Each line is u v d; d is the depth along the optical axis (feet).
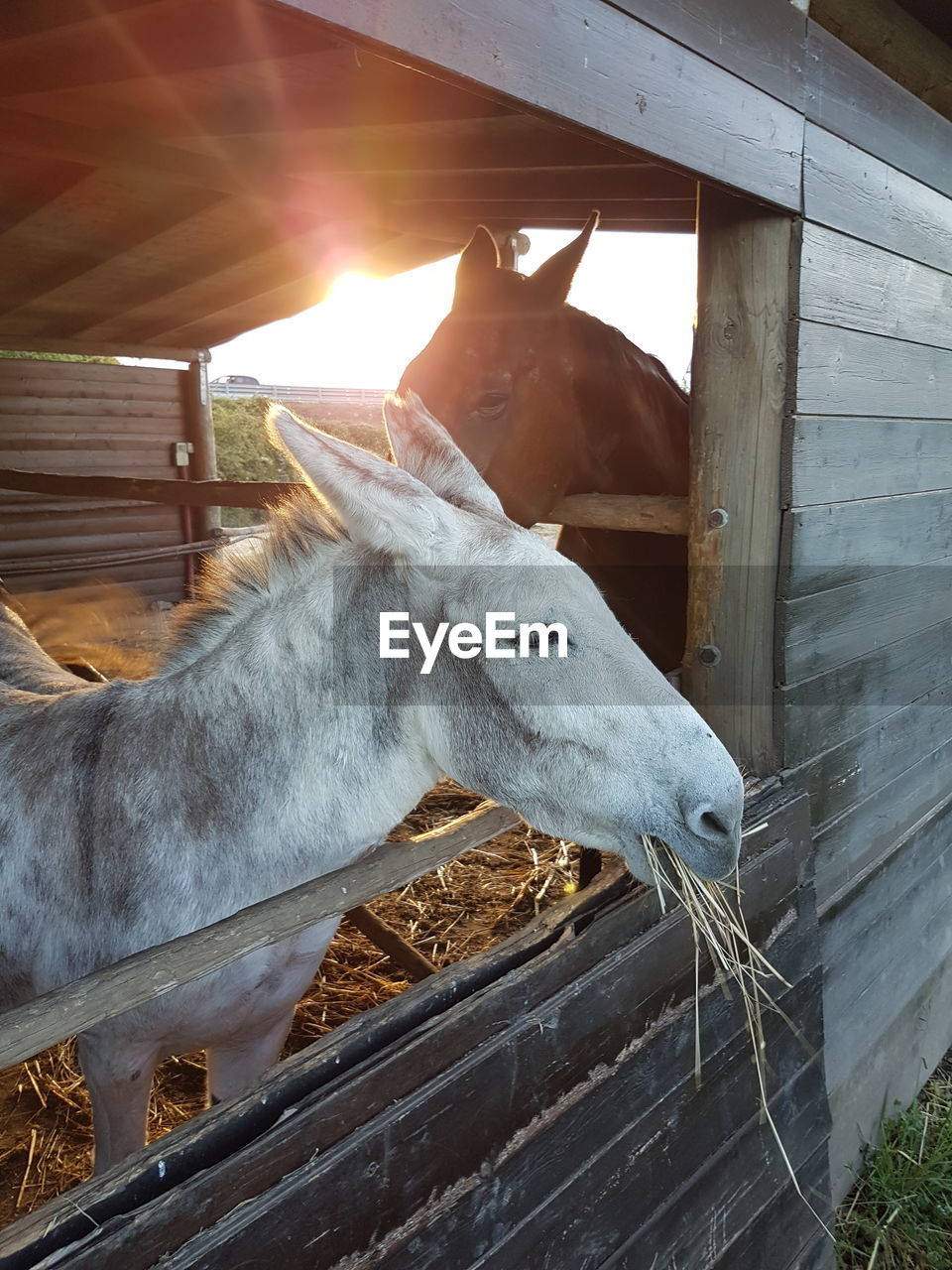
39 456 21.62
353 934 10.79
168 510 24.18
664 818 4.58
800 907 6.93
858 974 8.73
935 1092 10.62
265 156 11.07
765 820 6.39
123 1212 3.33
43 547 21.88
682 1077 5.66
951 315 8.79
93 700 5.69
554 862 12.23
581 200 10.91
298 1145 3.68
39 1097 8.48
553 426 9.03
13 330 20.49
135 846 5.05
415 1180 4.08
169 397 24.03
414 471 5.29
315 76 7.48
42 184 12.37
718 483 6.84
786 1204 6.70
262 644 5.23
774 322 6.40
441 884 11.77
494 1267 4.47
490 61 3.80
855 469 7.38
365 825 5.26
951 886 10.93
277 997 5.67
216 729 5.18
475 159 9.39
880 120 7.05
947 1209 8.69
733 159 5.42
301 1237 3.62
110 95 8.63
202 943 3.90
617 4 4.43
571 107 4.24
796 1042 6.88
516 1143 4.58
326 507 5.37
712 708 7.18
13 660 7.36
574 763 4.68
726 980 6.03
